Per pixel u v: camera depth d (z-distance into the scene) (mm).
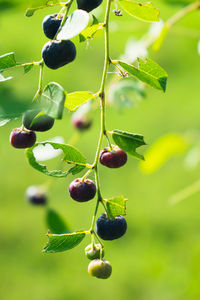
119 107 2514
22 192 6113
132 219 5750
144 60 1275
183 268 3805
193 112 6312
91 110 2570
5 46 3754
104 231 1267
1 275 5348
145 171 2855
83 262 5469
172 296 3768
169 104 6402
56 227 2012
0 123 1021
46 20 1263
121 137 1241
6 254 5637
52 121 1136
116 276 5121
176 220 5543
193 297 3295
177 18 2326
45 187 2873
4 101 796
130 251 5348
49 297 5109
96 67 5699
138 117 6355
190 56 5844
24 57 3904
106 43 1259
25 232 5793
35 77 4547
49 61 1190
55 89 980
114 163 1297
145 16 1395
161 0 2473
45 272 5402
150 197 5930
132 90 2502
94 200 5918
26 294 5188
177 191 5859
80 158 1271
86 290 5156
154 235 5480
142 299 4770
